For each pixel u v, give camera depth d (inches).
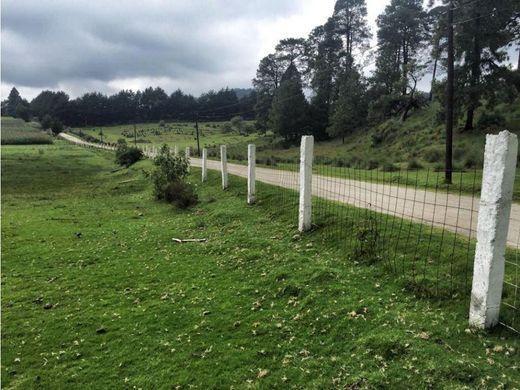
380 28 2689.5
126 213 722.2
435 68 2198.6
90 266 420.5
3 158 2235.5
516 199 533.6
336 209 447.2
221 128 4667.8
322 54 3063.5
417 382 184.1
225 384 208.4
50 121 5408.5
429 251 300.0
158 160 871.1
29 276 399.9
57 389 217.5
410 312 235.9
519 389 169.0
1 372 236.4
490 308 203.6
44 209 820.6
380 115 2428.6
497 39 1234.6
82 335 272.5
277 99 2962.6
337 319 245.8
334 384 195.9
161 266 399.9
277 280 314.7
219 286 330.3
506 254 287.4
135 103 6417.3
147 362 234.1
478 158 973.2
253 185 593.6
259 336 246.5
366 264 311.7
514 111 1535.4
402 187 697.6
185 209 695.7
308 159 401.7
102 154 2746.1
